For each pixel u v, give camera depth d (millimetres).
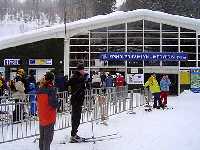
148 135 13680
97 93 17938
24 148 11430
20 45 38688
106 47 39312
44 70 38875
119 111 20188
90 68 39188
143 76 38906
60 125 14844
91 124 15648
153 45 39219
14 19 153250
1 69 38656
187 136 13641
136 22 39312
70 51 39250
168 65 38781
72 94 12289
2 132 12586
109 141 12492
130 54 38281
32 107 13797
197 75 38438
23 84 15453
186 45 39000
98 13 88812
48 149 10188
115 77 29141
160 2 77250
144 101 24438
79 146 11703
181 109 22906
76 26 38750
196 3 80750
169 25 39156
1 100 14617
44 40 38906
